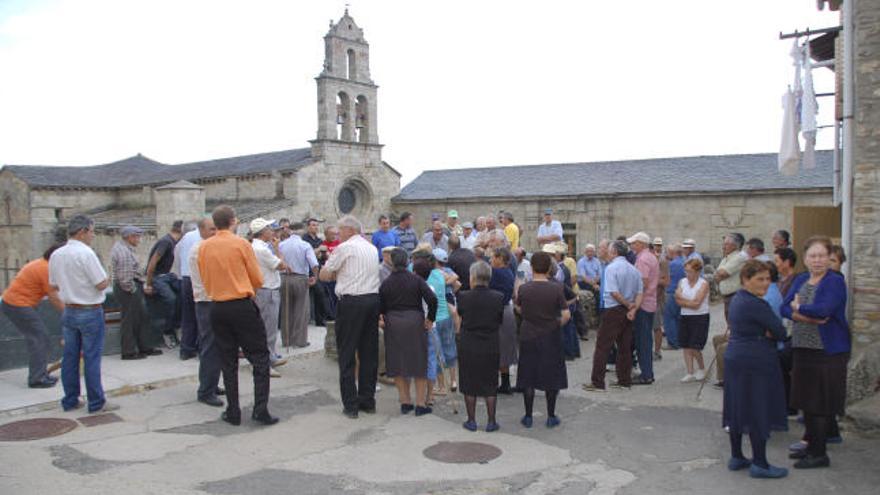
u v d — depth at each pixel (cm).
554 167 3219
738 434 613
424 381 806
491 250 1025
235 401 754
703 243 2567
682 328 969
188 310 1036
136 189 3612
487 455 668
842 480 592
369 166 3106
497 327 743
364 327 802
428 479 604
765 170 2577
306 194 2844
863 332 770
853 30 809
